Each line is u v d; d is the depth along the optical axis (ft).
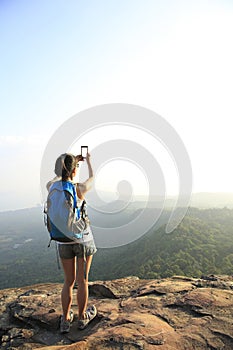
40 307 11.50
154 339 8.05
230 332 8.36
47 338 9.59
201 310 9.73
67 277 9.36
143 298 11.45
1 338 10.27
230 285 12.21
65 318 9.72
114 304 11.54
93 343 8.02
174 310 10.10
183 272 98.94
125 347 7.73
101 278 120.16
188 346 7.79
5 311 12.01
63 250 8.99
